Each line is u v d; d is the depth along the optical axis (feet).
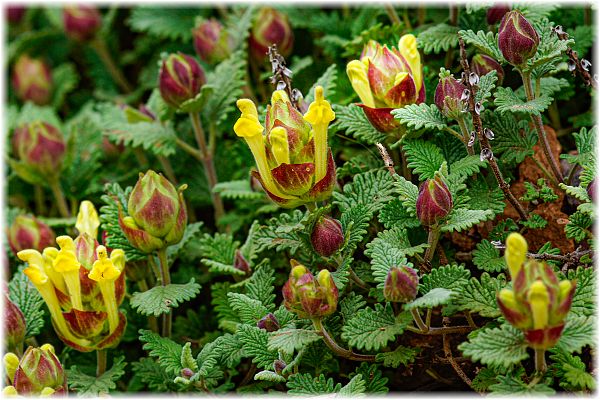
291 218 1.63
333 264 1.58
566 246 1.62
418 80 1.60
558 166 1.66
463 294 1.50
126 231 1.61
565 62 1.71
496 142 1.64
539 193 1.61
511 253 1.39
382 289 1.55
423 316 1.63
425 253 1.57
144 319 1.76
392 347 1.64
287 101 1.53
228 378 1.66
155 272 1.66
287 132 1.50
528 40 1.53
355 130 1.66
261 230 1.62
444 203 1.51
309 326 1.55
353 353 1.56
